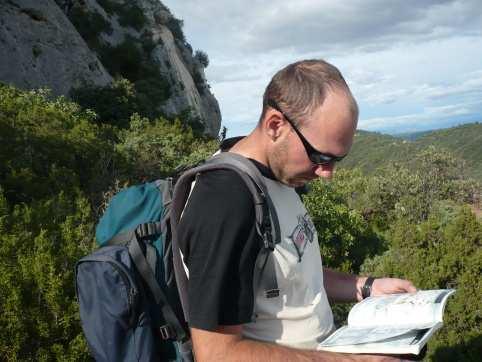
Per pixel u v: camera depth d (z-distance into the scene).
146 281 1.50
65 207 4.97
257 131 1.55
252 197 1.39
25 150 7.55
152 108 24.30
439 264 4.44
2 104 9.73
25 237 3.72
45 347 3.09
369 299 1.83
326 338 1.67
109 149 9.50
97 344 1.48
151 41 35.41
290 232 1.55
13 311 3.03
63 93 21.77
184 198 1.48
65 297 3.16
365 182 18.91
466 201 20.39
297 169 1.50
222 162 1.44
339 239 10.05
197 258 1.36
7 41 20.33
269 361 1.39
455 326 4.02
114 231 1.57
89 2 30.69
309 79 1.42
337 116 1.41
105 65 29.38
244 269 1.37
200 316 1.33
